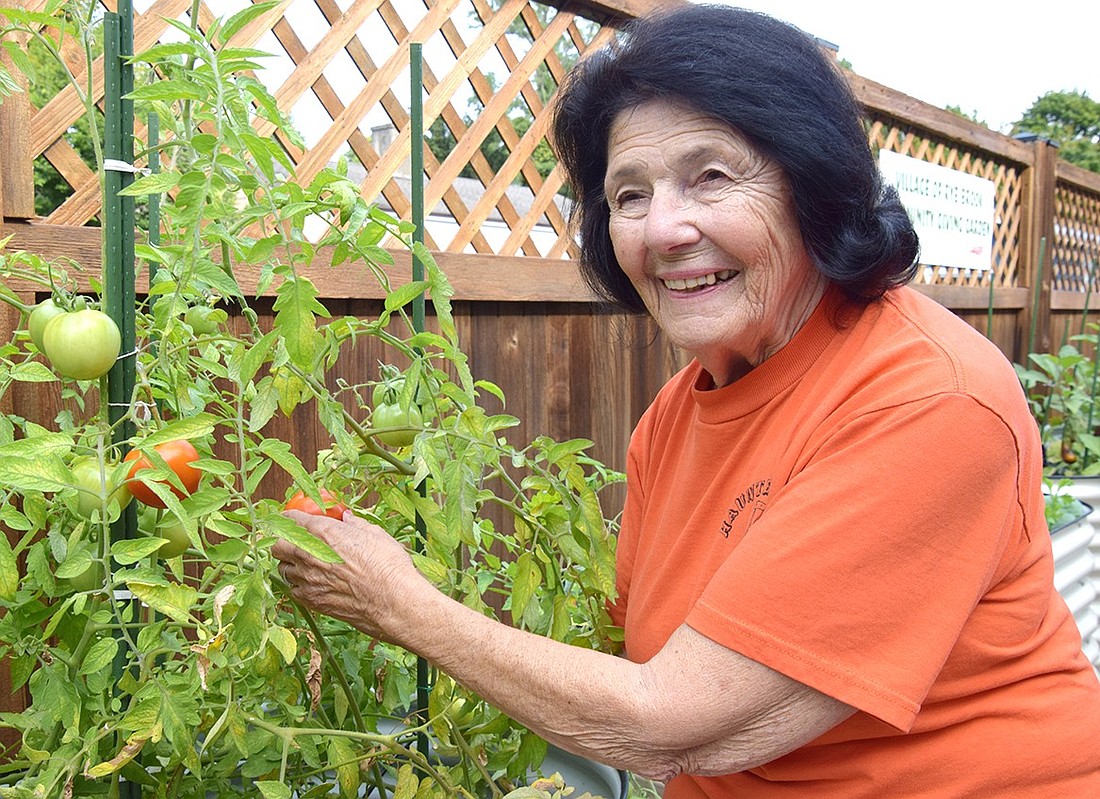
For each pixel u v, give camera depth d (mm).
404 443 1210
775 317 1080
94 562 924
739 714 927
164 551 999
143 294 1629
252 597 887
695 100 978
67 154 1651
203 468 893
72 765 901
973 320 4855
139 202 1262
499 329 2473
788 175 1008
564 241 2736
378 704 1414
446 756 1363
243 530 908
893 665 900
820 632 898
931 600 910
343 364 2078
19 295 1504
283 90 2006
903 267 1063
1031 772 1009
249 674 1123
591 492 1236
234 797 1144
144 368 980
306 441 1992
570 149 1264
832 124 991
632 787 1382
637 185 1071
